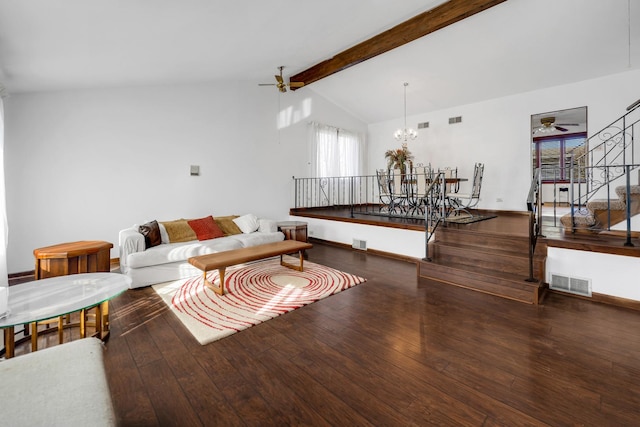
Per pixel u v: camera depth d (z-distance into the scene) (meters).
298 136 6.97
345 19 4.00
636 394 1.62
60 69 3.34
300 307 2.87
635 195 3.36
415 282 3.60
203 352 2.10
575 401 1.58
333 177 7.18
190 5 2.65
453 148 7.04
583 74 5.16
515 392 1.66
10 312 1.75
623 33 4.11
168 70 4.29
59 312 1.76
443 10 3.99
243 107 5.98
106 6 2.33
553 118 7.27
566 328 2.39
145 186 4.83
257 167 6.23
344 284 3.49
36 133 3.97
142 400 1.62
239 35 3.64
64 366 1.23
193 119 5.30
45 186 4.05
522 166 6.05
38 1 2.07
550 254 3.21
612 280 2.85
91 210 4.38
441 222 4.62
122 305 2.95
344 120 8.12
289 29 3.86
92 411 1.00
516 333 2.32
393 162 6.69
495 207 6.42
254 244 4.55
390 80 6.36
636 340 2.20
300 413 1.52
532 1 3.79
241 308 2.84
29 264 3.98
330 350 2.12
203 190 5.46
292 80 6.44
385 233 4.89
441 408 1.54
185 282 3.66
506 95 6.21
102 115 4.43
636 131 4.86
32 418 0.95
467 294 3.19
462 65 5.39
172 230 4.39
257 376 1.83
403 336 2.30
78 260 2.91
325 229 5.96
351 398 1.63
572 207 3.64
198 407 1.57
